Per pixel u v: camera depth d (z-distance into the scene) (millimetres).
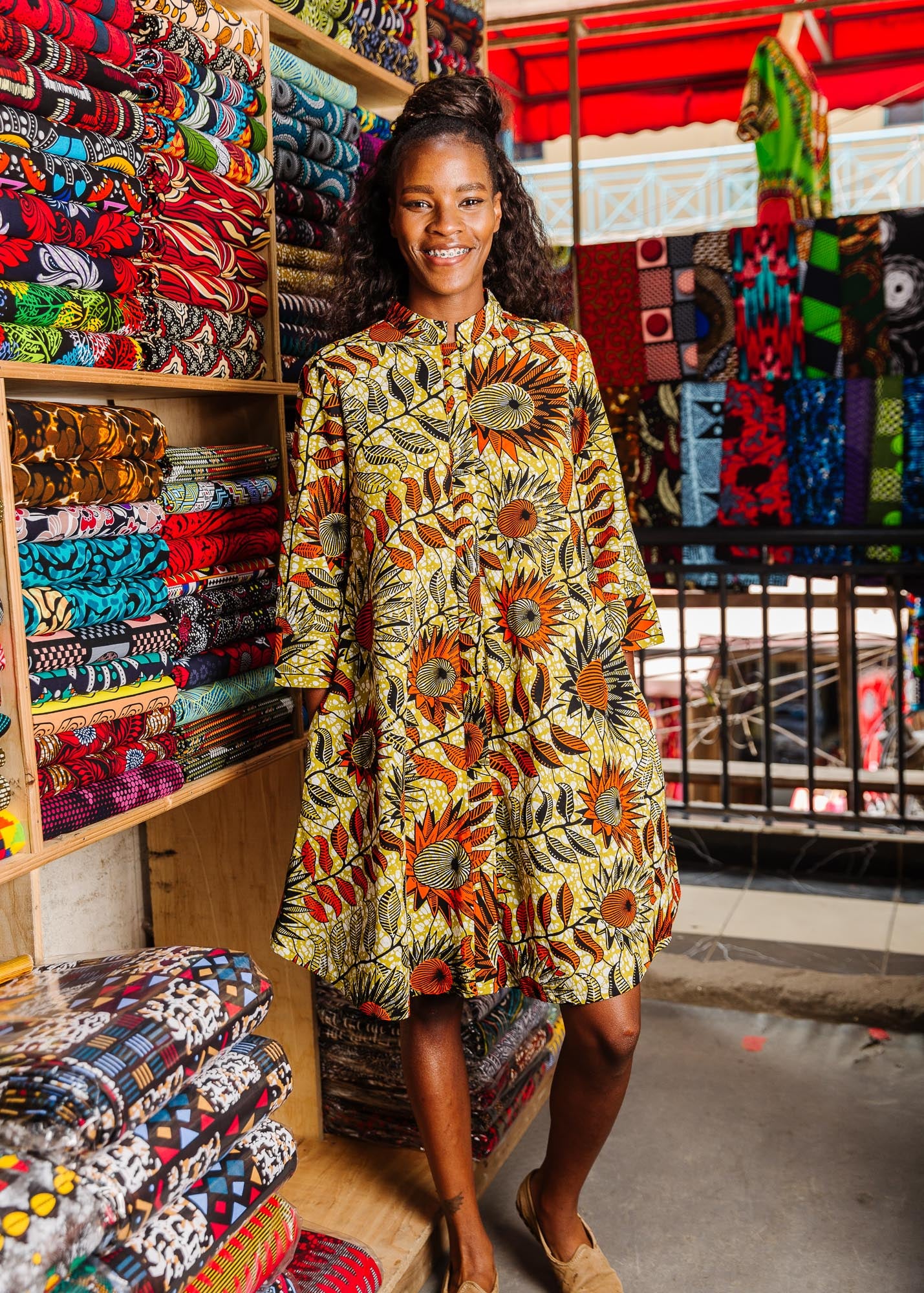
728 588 3543
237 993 1282
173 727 1627
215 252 1670
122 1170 1104
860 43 4730
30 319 1317
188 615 1658
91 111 1390
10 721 1311
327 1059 2072
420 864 1564
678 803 3617
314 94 2033
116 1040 1142
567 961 1555
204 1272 1263
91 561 1420
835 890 3262
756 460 3254
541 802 1547
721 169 4938
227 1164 1288
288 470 1924
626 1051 1604
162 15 1556
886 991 2627
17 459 1312
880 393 3127
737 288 3186
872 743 4602
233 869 2059
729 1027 2594
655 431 3322
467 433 1548
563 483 1577
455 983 1620
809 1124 2201
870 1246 1851
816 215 4082
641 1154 2119
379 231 1728
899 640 3312
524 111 5125
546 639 1550
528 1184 1829
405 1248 1773
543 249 1771
